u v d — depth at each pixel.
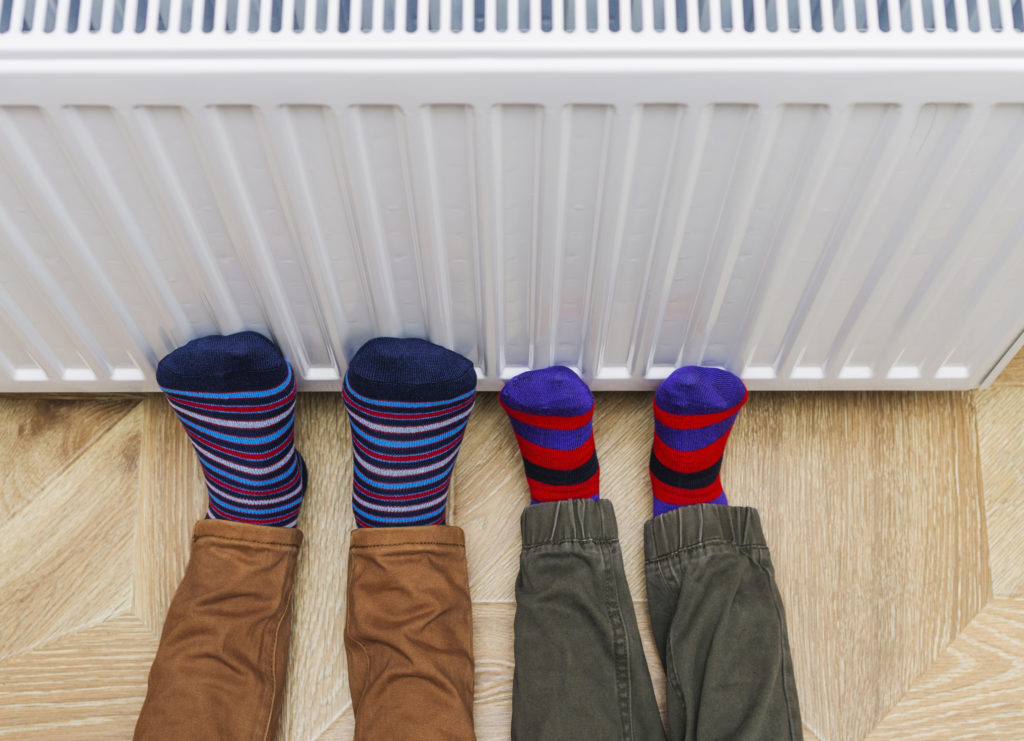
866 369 0.92
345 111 0.59
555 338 0.87
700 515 0.91
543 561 0.90
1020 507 0.98
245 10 0.56
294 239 0.71
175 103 0.58
